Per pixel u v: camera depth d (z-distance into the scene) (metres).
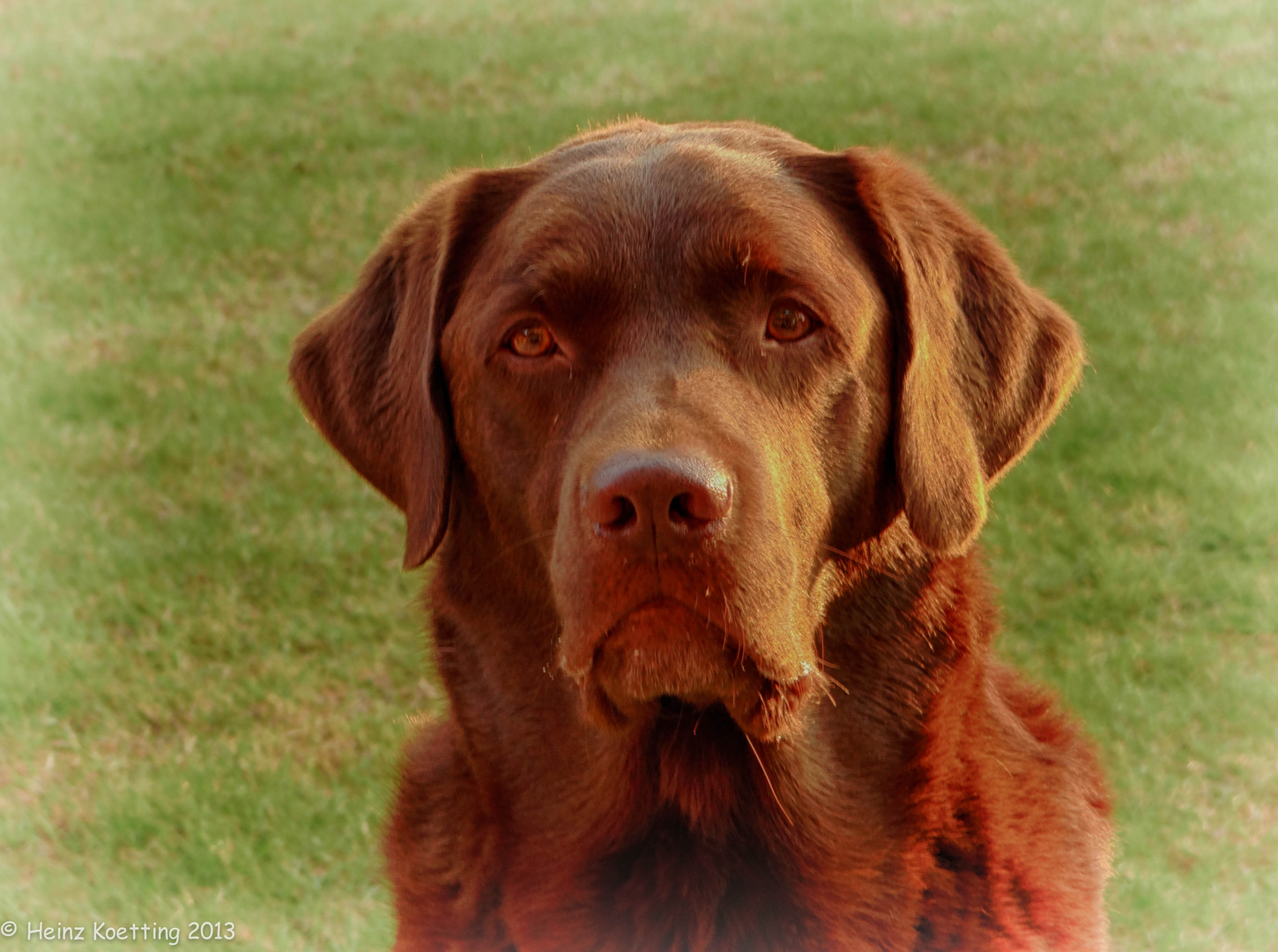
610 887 4.27
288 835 6.86
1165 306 12.48
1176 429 10.48
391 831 4.73
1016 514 9.45
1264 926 6.12
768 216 3.96
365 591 8.95
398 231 4.75
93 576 9.24
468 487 4.35
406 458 4.40
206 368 12.54
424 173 16.92
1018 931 4.18
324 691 8.02
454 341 4.27
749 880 4.21
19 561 9.43
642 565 3.50
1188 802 6.98
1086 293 12.78
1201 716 7.62
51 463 10.83
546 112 18.39
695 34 21.25
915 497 4.11
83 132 18.73
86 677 8.25
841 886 4.16
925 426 4.18
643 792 4.16
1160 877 6.43
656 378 3.73
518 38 21.48
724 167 4.07
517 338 4.02
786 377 3.93
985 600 4.53
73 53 21.92
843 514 4.08
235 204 16.42
